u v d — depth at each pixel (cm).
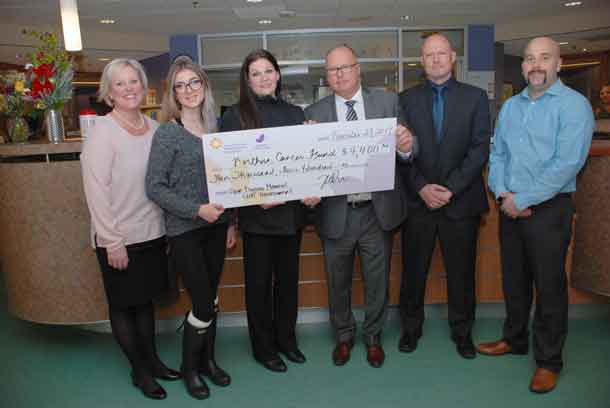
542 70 210
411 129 243
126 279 218
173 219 210
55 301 263
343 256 245
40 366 267
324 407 216
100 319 267
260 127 220
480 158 232
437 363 252
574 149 206
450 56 236
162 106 214
